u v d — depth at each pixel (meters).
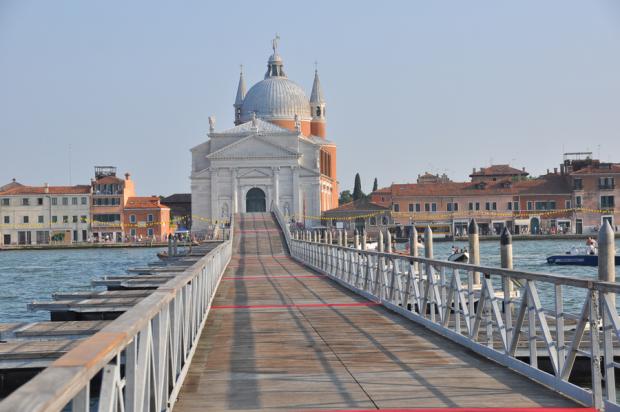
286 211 178.00
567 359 13.84
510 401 13.68
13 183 195.88
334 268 46.69
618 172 172.00
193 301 19.45
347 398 14.08
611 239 19.67
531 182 176.75
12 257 147.38
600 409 12.71
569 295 52.22
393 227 173.62
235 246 99.50
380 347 19.77
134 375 9.29
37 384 5.88
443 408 13.20
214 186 177.62
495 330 19.75
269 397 14.23
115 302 34.62
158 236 183.25
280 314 27.64
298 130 179.88
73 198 182.75
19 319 51.59
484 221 174.38
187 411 13.25
